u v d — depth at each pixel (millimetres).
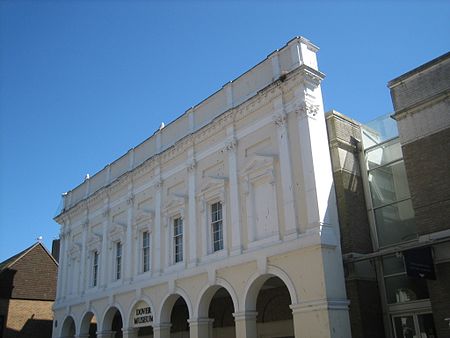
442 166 14844
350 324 16016
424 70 15906
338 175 18250
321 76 17531
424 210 14930
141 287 22562
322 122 17094
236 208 18328
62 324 29141
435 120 15344
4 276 33938
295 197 16312
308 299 14852
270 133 17922
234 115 19453
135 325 22672
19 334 33125
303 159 16375
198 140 21281
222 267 18094
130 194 25328
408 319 16531
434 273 14102
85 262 28438
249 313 16781
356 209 18172
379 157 18781
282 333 19625
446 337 13516
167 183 22984
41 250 36906
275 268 16109
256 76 19391
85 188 30844
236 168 18938
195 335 18656
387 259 17531
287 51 18203
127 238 24844
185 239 20797
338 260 15312
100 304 25766
